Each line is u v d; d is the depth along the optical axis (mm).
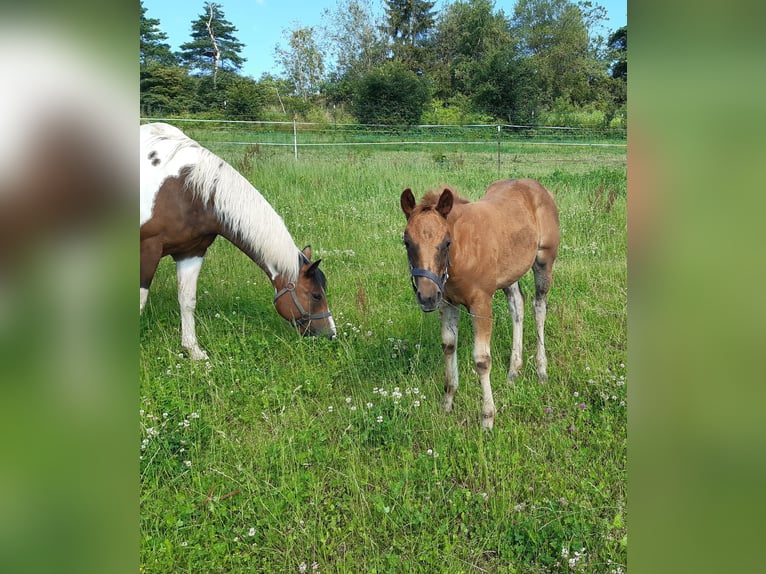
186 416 3797
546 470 3207
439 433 3629
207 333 5066
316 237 7797
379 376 4352
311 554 2709
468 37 41219
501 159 16703
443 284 3365
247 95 28141
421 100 29312
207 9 40469
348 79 36562
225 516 2918
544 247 4543
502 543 2711
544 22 43562
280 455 3385
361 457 3439
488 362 3742
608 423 3619
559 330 5035
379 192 10289
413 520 2844
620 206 9086
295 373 4414
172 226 4711
